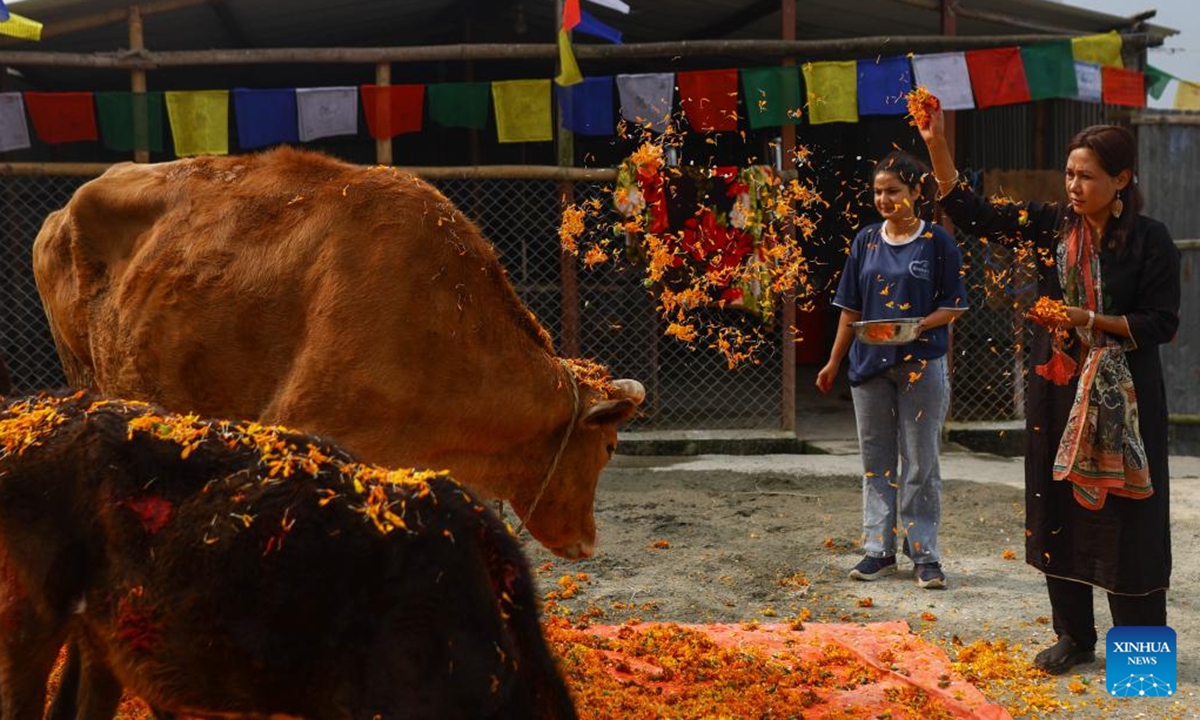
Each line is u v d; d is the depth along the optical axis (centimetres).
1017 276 986
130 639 293
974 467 921
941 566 649
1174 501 809
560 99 909
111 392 466
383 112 895
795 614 572
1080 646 491
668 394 1173
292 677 282
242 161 456
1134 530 459
